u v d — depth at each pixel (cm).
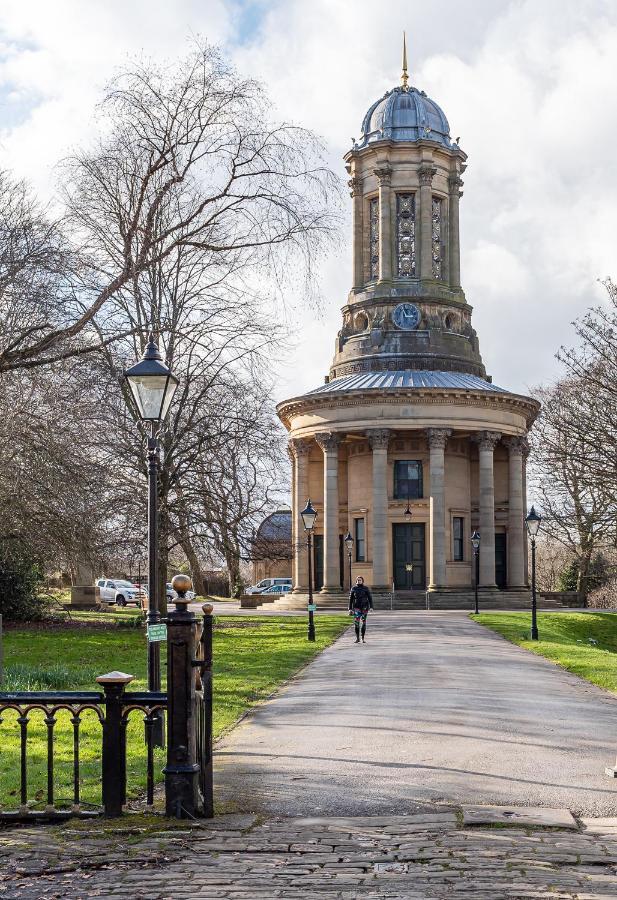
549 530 6919
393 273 7919
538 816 1078
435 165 7975
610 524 4900
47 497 3409
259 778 1298
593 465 3862
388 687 2275
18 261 2973
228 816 1103
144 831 1038
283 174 3278
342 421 7212
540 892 815
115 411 3747
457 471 7481
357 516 7481
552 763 1388
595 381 3662
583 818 1088
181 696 1109
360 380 7431
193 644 1128
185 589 1115
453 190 8081
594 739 1591
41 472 3331
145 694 1139
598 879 852
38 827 1076
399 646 3484
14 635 4184
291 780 1284
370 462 7462
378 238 7981
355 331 7944
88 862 928
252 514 4153
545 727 1709
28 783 1302
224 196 3269
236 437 4025
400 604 6888
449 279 8044
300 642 3728
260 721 1792
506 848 951
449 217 8075
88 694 1130
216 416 4012
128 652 3362
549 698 2112
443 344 7731
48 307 3041
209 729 1123
